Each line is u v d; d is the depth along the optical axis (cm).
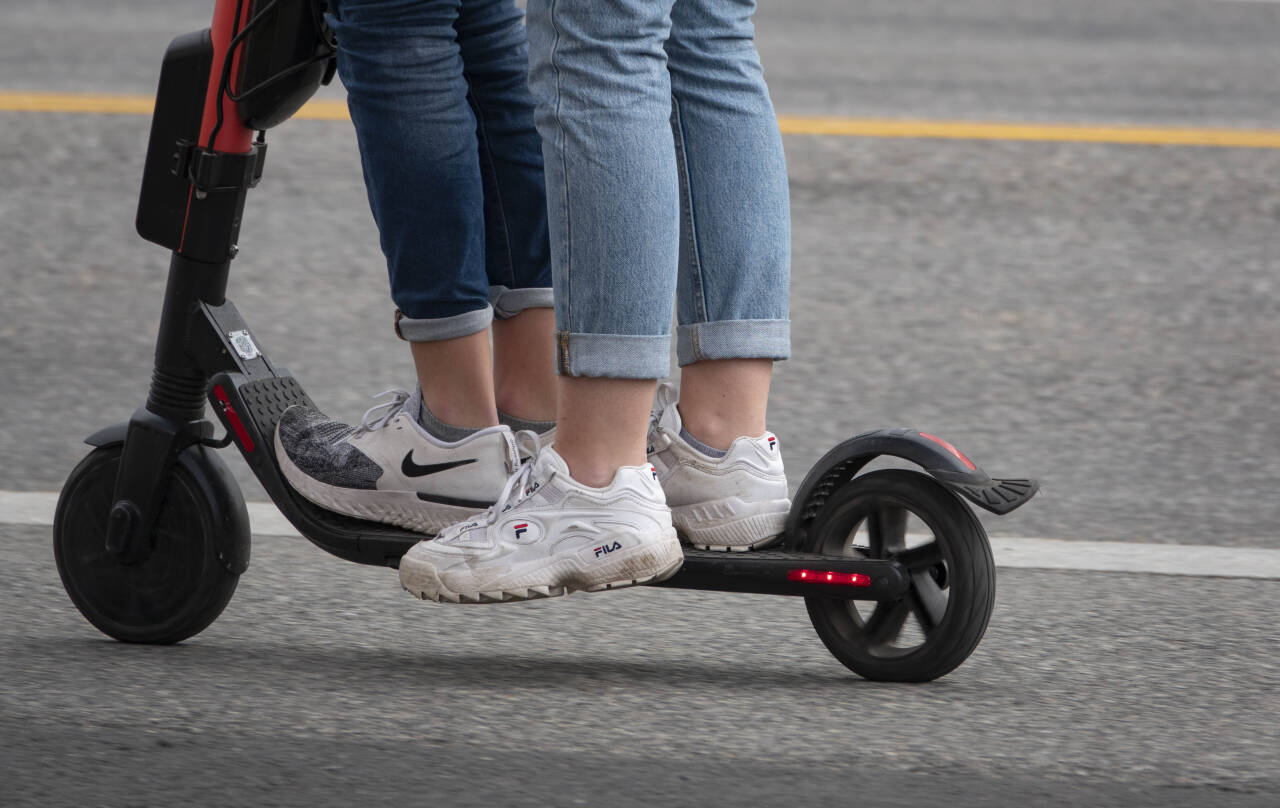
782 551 954
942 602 927
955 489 904
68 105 2955
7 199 2403
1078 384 1767
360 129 956
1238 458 1552
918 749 833
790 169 2645
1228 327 1988
